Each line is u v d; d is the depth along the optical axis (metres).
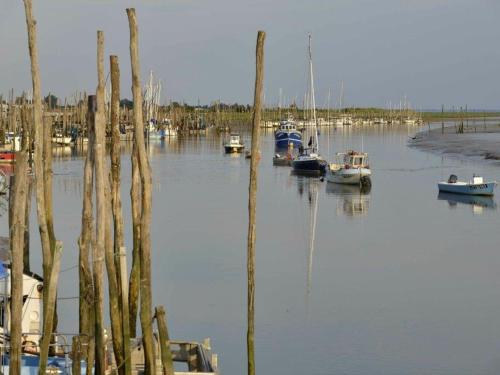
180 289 34.12
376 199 65.69
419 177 83.81
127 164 92.75
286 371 24.94
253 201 18.17
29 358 19.50
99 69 17.73
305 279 36.50
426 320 30.36
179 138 154.12
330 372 24.92
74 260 38.12
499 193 70.06
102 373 17.56
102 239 17.22
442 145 133.00
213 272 37.34
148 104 142.38
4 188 51.06
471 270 38.75
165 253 41.50
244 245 43.97
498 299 33.44
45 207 20.77
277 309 31.53
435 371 25.14
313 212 57.75
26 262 23.98
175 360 21.62
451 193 69.25
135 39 18.58
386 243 45.62
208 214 55.12
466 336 28.53
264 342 27.69
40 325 21.39
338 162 99.25
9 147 92.00
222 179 79.31
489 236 48.12
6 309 19.91
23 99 79.56
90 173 18.27
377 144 140.25
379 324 29.83
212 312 30.91
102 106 17.27
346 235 48.09
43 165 20.27
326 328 29.27
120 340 18.28
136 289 21.98
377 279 36.84
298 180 80.06
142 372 19.83
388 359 26.09
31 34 18.45
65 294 31.38
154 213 55.34
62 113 126.06
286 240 46.09
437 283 36.09
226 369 24.98
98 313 17.36
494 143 133.38
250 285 18.23
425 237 47.66
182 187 71.88
